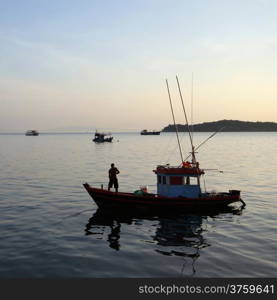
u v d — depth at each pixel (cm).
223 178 3881
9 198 2544
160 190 2270
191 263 1262
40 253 1355
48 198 2564
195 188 2205
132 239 1573
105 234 1653
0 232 1641
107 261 1281
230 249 1419
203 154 7981
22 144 14412
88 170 4606
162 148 10956
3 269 1192
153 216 2067
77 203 2392
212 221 1933
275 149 9844
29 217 1958
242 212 2161
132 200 2148
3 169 4622
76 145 13412
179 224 1867
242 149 9994
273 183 3456
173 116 2300
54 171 4447
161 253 1373
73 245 1468
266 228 1761
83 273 1169
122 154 8094
